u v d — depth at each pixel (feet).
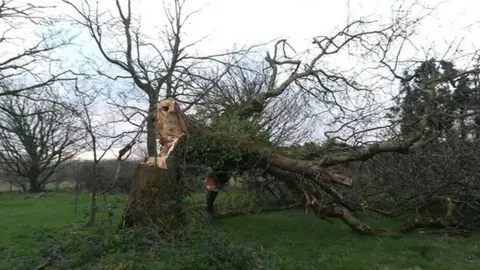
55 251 24.11
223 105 38.65
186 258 21.42
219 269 20.93
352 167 37.45
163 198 27.14
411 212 38.50
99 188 44.47
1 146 97.25
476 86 34.42
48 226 37.14
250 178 35.06
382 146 31.17
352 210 33.88
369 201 36.94
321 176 31.68
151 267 20.86
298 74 40.06
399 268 23.73
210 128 32.01
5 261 24.73
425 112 31.86
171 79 50.85
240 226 34.76
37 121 95.66
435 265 24.27
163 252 22.74
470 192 33.32
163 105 30.73
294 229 33.65
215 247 21.97
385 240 29.66
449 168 32.35
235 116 34.06
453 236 31.68
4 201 68.33
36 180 102.06
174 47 53.11
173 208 27.35
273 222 36.83
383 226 35.22
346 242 29.17
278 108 48.34
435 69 33.94
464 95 34.88
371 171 37.01
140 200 26.91
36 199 70.03
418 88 33.60
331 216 32.09
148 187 27.02
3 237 32.71
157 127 31.04
